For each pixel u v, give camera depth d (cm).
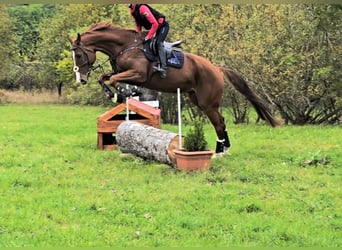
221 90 1175
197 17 2078
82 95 2934
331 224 675
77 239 619
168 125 2030
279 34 1905
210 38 2019
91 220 694
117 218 702
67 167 1070
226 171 1002
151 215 716
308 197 810
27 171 1025
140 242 611
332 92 1864
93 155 1218
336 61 1839
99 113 2756
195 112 2084
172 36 2145
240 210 744
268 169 1027
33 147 1370
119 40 1082
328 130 1680
